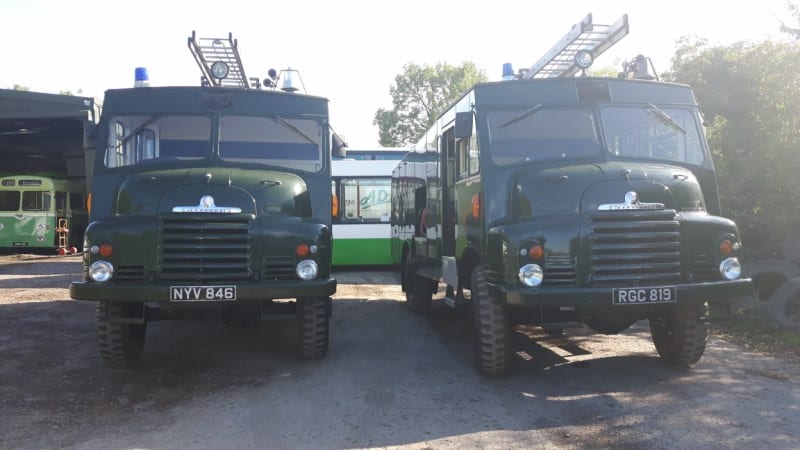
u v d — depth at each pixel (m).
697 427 4.78
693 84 10.38
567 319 5.96
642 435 4.65
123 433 4.85
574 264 5.54
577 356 7.11
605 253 5.54
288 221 6.32
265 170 6.99
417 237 10.12
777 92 8.99
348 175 17.61
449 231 8.09
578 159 6.37
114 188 6.78
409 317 10.09
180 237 5.94
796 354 6.89
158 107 7.13
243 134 7.17
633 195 5.62
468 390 5.89
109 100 7.12
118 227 5.95
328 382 6.20
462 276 7.21
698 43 11.02
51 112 19.33
